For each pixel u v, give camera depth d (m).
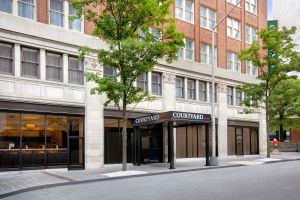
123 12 21.48
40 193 14.51
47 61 23.88
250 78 40.53
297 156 38.12
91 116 25.42
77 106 24.84
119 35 21.20
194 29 34.50
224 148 36.28
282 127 53.44
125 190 14.48
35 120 22.84
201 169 23.92
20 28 22.28
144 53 21.05
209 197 12.13
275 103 37.50
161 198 12.20
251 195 12.33
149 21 21.36
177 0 33.25
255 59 32.84
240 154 38.91
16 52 22.17
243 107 39.38
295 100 35.94
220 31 37.34
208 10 36.31
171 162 24.03
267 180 16.62
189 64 33.28
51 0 24.45
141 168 24.41
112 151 26.98
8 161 21.45
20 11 22.80
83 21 25.80
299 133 69.12
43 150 23.05
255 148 41.25
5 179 18.75
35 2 23.48
